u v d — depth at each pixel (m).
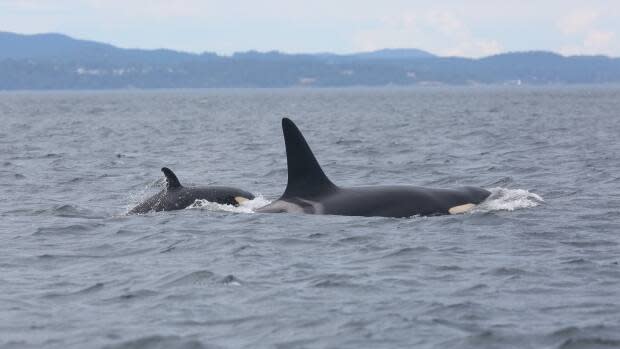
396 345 40.94
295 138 75.81
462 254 59.16
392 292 49.72
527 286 50.56
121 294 50.19
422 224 69.25
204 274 53.81
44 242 66.44
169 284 52.09
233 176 116.31
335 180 111.94
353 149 158.38
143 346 41.34
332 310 46.22
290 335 42.53
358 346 40.94
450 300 47.75
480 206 75.69
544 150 145.00
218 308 47.00
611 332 41.97
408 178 111.44
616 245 61.81
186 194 80.69
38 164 134.62
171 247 63.03
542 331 42.22
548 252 59.62
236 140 192.62
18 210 84.19
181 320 45.06
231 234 66.88
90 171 123.94
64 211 82.88
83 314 46.47
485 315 44.91
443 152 146.25
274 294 49.44
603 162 120.56
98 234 69.19
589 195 86.56
